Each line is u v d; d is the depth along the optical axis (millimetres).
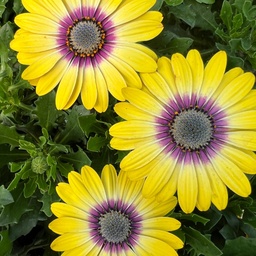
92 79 293
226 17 314
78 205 293
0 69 313
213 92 286
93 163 320
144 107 283
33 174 304
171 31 335
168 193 289
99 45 293
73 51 294
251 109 285
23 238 343
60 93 293
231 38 317
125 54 289
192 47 344
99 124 310
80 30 292
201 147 291
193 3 324
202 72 283
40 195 321
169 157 290
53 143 299
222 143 289
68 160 313
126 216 299
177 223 292
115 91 290
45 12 292
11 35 317
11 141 305
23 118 328
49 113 311
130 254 300
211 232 338
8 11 332
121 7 290
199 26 328
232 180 287
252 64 317
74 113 311
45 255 336
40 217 320
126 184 296
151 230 296
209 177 290
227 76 285
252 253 314
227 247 317
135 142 287
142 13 287
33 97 323
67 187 289
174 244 292
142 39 288
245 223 324
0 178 326
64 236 291
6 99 305
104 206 297
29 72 290
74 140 319
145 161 287
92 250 299
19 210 309
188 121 288
